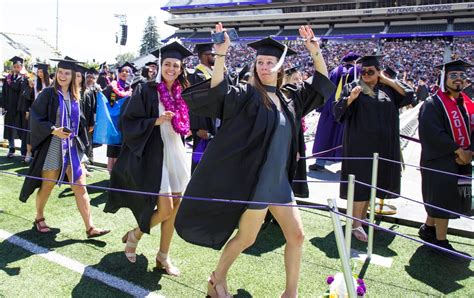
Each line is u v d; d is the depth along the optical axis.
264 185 2.92
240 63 50.94
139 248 4.18
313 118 15.61
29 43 45.47
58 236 4.42
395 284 3.67
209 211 2.92
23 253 3.96
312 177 7.39
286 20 58.50
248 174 2.86
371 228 4.13
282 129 2.92
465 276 3.88
